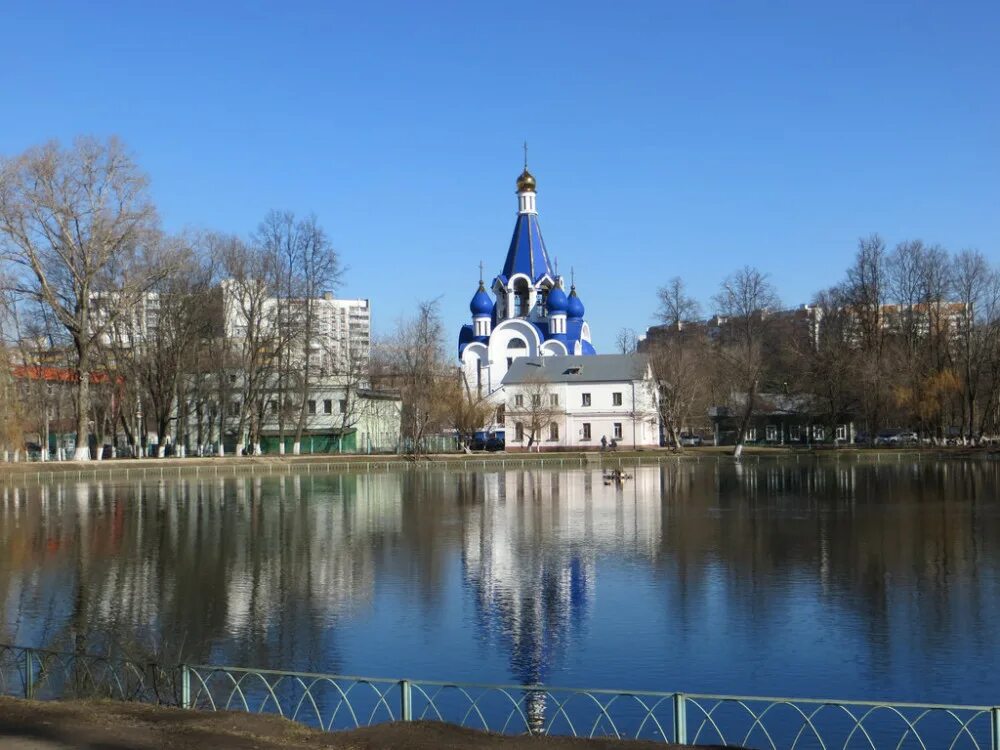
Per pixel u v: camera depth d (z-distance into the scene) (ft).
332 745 50.55
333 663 79.46
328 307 335.06
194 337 295.28
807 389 370.32
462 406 359.66
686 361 366.43
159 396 293.43
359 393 374.84
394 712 68.23
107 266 255.91
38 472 246.88
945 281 352.90
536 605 97.81
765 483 236.63
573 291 461.37
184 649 83.20
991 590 101.65
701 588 104.68
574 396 404.98
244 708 68.28
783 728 65.05
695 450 375.66
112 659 70.23
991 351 333.01
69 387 320.70
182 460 284.20
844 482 234.58
